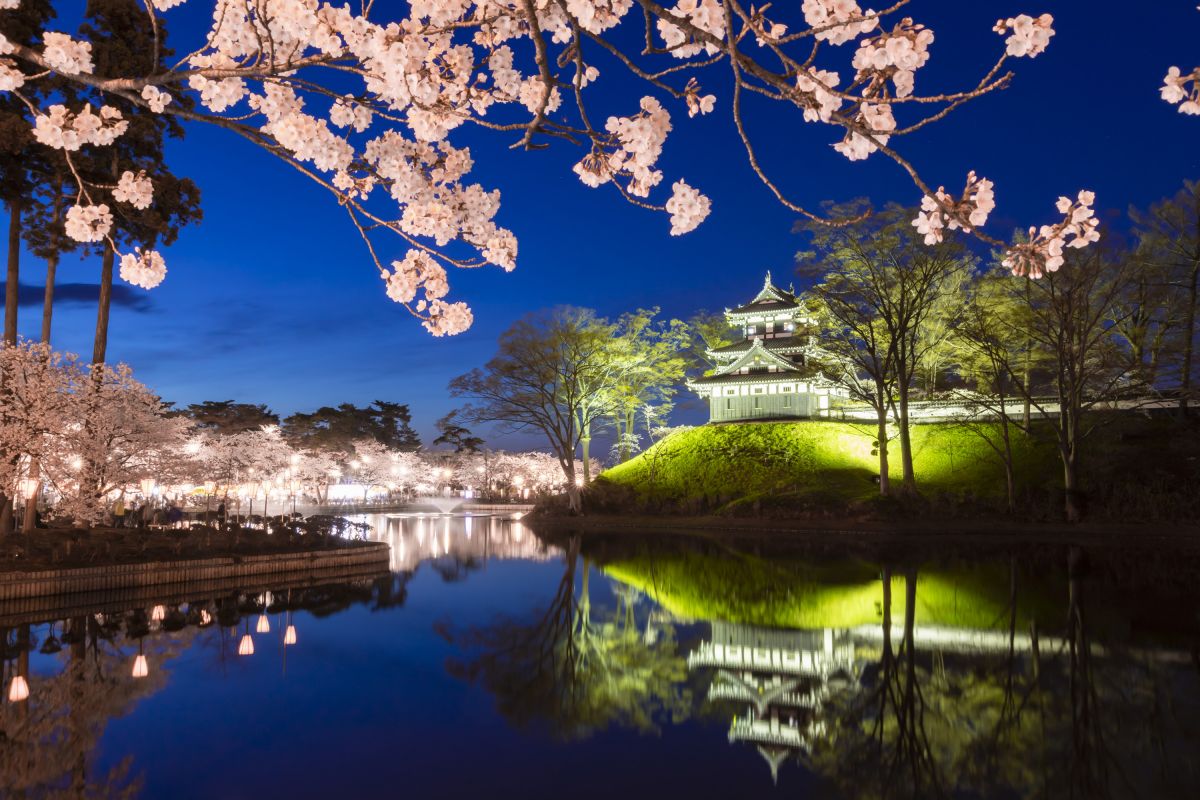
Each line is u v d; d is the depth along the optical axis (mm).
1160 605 16484
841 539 36688
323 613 16797
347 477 91562
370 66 3416
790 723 9062
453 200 4664
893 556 28344
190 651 12859
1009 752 7988
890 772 7508
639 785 7297
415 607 17641
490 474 104125
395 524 55125
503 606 17781
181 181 25219
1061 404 36531
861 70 2961
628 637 14070
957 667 11484
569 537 41406
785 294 71062
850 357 46938
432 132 4047
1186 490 36125
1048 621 14852
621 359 58875
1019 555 27578
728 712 9539
